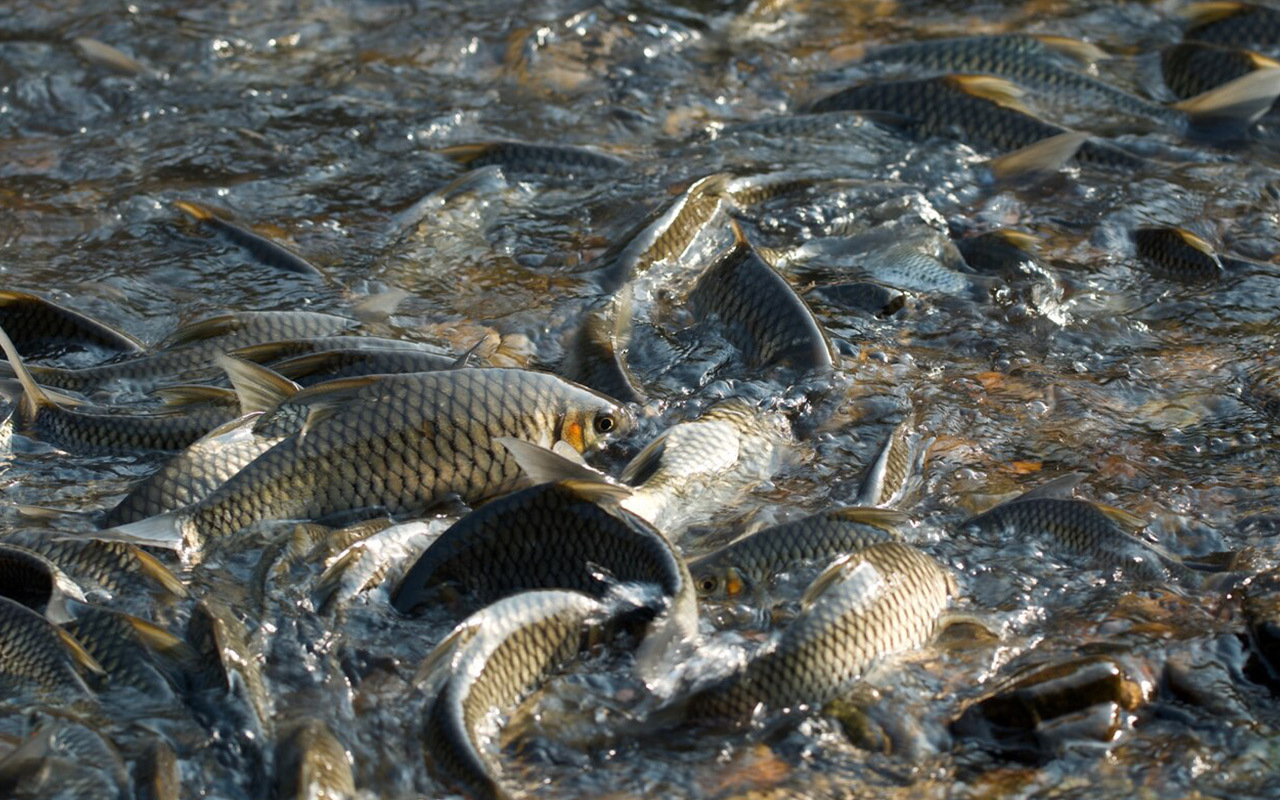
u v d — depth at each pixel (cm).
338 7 1598
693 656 583
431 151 1241
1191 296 984
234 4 1603
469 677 550
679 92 1390
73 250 1073
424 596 630
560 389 740
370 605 634
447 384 719
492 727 560
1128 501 739
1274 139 1242
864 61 1434
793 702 577
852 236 1049
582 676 588
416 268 1036
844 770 554
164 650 594
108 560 658
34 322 916
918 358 901
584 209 1132
